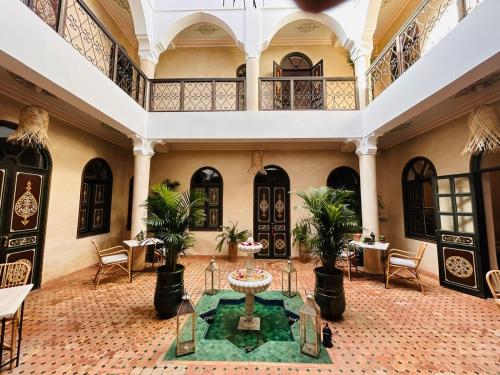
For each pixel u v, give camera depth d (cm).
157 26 627
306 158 767
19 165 436
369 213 567
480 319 351
